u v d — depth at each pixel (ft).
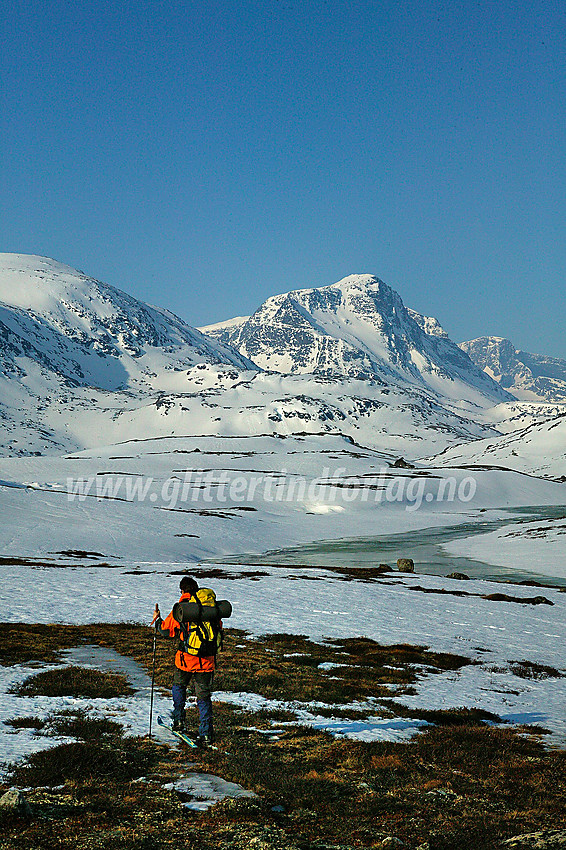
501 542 310.65
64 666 54.95
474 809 28.25
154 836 23.66
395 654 68.95
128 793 27.78
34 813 25.04
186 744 34.83
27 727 36.68
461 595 128.47
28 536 234.58
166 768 31.22
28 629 72.33
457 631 87.35
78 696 44.73
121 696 45.27
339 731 39.55
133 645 65.41
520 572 213.05
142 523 298.56
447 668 64.23
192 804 27.04
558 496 629.10
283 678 54.13
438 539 343.67
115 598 100.83
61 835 23.31
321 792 28.91
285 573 164.14
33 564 160.56
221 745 34.65
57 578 123.85
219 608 36.35
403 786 30.58
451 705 49.42
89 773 29.68
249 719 40.70
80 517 291.17
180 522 319.06
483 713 47.11
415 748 36.55
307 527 391.86
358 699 49.01
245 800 27.30
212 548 272.51
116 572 146.72
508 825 26.53
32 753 31.63
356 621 90.53
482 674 62.28
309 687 51.21
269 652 65.92
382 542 329.11
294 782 29.60
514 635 86.58
